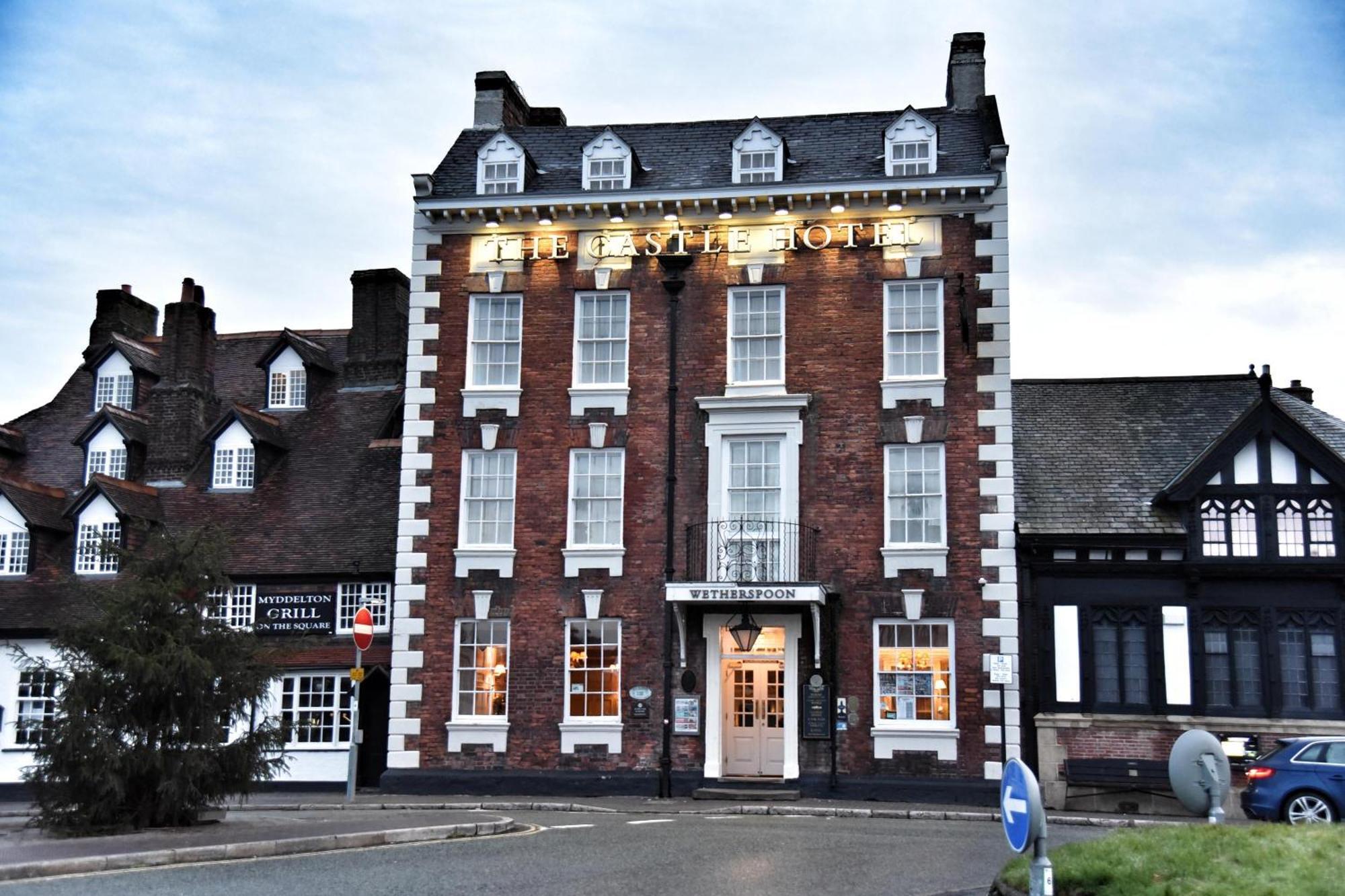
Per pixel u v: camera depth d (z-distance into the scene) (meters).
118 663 18.45
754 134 26.84
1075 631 24.27
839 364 25.70
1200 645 23.83
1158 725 23.56
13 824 21.73
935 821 20.98
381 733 27.64
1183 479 24.39
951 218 25.86
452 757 25.44
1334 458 23.92
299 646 21.62
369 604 28.48
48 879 13.52
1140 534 24.22
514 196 26.69
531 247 26.97
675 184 27.22
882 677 24.61
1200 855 11.97
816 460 25.42
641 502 25.77
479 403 26.58
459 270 27.17
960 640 24.34
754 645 25.30
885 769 24.14
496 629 25.94
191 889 12.83
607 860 14.91
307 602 28.61
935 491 25.06
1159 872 11.55
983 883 13.60
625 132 28.92
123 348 34.31
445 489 26.38
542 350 26.66
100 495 30.55
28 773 18.42
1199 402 27.81
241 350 35.94
